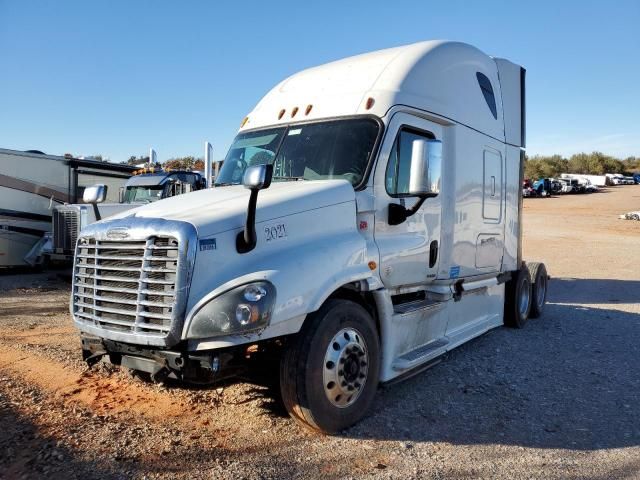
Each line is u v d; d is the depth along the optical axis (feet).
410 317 18.44
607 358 23.50
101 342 14.66
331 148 17.95
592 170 295.89
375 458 13.57
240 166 19.92
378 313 16.78
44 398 16.70
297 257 14.20
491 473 13.06
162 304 13.23
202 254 13.21
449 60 21.66
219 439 14.28
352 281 15.33
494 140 25.00
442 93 20.71
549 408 17.53
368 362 15.66
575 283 47.55
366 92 18.52
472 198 22.86
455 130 21.17
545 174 278.05
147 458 13.04
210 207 14.90
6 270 50.44
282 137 19.34
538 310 31.63
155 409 16.21
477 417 16.57
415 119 19.12
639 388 19.66
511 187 27.45
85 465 12.59
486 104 24.35
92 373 19.15
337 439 14.57
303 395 14.06
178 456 13.20
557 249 75.00
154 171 48.93
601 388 19.58
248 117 21.49
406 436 14.99
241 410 16.24
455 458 13.78
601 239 88.17
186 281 13.01
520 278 29.04
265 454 13.52
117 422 15.14
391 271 17.47
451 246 21.02
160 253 13.56
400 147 18.35
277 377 15.17
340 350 14.69
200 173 48.21
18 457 12.89
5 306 32.37
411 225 18.76
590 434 15.61
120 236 14.19
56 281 44.19
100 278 14.51
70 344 23.07
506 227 26.99
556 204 172.35
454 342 21.20
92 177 53.52
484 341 25.95
